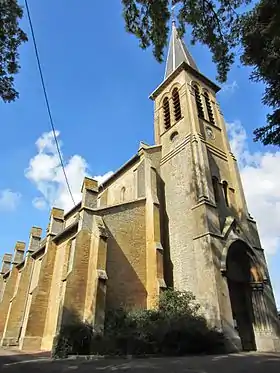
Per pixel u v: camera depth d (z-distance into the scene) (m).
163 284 20.09
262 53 9.64
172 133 29.05
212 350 16.20
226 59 12.63
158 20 12.62
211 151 27.06
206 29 12.20
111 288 19.41
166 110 32.09
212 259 19.53
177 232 23.55
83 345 15.72
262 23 9.51
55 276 24.62
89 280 18.81
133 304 19.70
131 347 14.77
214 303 18.23
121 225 22.22
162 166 28.34
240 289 22.06
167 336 15.52
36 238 34.25
